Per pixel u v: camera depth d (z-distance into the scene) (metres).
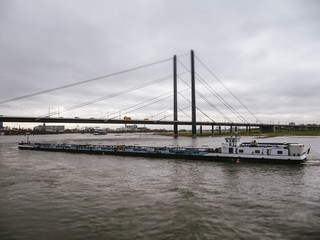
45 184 37.31
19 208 26.73
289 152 53.41
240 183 37.44
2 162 61.19
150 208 26.36
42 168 51.81
